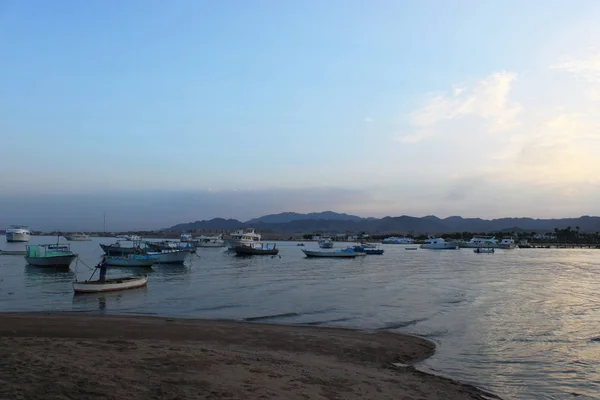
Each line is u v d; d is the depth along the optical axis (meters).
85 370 11.77
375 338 22.31
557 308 32.69
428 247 165.50
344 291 42.59
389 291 42.62
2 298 36.62
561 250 170.38
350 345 20.61
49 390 9.77
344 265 80.38
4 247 140.75
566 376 16.77
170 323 24.72
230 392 11.33
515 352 20.19
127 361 13.50
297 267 74.69
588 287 46.47
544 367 17.89
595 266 79.69
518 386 15.57
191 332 22.30
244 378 12.88
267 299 37.09
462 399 13.62
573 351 20.44
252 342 20.70
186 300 36.16
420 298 37.78
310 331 23.78
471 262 91.25
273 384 12.62
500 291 42.72
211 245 140.38
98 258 92.00
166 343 18.94
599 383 16.03
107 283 39.78
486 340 22.52
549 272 66.19
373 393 13.09
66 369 11.62
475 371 17.25
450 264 84.62
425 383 14.96
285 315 29.75
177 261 73.62
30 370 11.24
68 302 34.84
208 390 11.29
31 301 35.19
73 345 15.64
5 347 14.50
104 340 17.41
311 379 13.69
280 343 20.67
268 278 55.41
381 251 122.56
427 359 18.88
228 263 82.69
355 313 30.50
